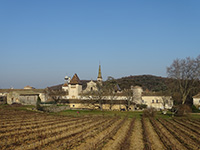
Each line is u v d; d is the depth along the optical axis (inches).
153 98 3358.8
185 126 1600.6
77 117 2107.5
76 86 3661.4
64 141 979.9
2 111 2073.1
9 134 1057.5
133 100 3363.7
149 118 2219.5
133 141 1075.9
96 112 2792.8
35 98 3196.4
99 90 3161.9
